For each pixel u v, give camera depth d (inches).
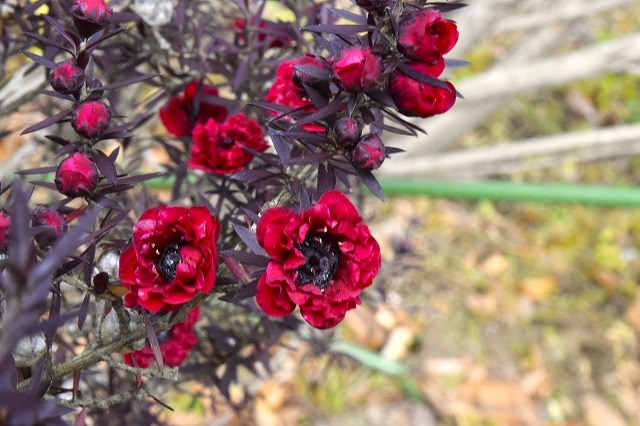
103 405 6.7
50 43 6.6
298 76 6.4
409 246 11.9
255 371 9.3
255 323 9.9
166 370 6.4
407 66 6.1
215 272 6.0
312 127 6.8
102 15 6.5
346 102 6.3
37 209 6.5
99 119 6.5
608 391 19.3
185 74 8.5
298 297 5.8
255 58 8.8
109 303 7.1
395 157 19.9
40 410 5.1
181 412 14.6
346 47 6.1
